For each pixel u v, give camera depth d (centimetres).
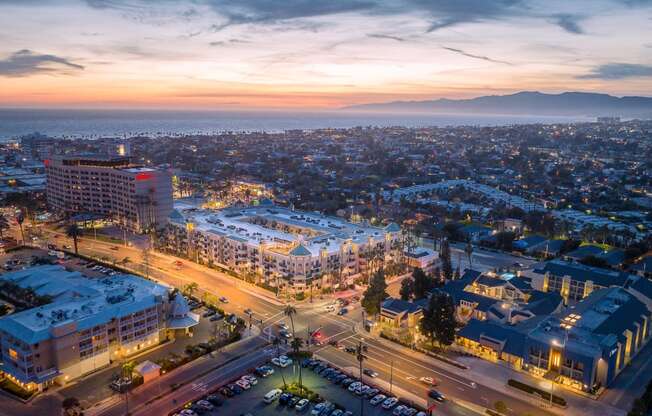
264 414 13575
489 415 13525
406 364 16288
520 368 15988
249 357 16575
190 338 17862
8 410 13462
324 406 13725
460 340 17625
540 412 13662
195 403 13888
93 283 19462
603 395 14588
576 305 18612
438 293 17675
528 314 18425
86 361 15375
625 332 16288
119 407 13712
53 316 15450
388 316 19300
